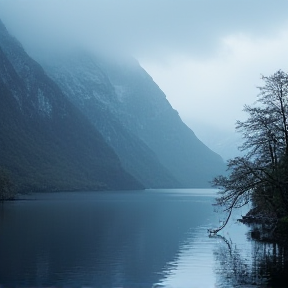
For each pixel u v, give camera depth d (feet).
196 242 172.14
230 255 142.31
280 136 168.76
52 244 163.73
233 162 174.29
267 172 164.04
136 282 108.17
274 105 168.25
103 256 140.87
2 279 110.52
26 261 131.75
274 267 122.72
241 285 103.86
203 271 119.14
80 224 234.58
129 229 214.90
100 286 104.83
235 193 168.66
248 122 197.67
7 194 502.38
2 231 199.72
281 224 183.01
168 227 226.58
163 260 134.62
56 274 115.96
